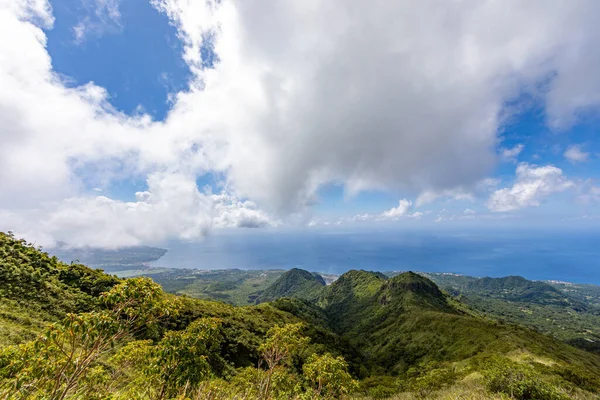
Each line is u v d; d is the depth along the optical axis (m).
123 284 6.86
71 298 37.34
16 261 39.78
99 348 6.57
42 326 26.09
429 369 64.62
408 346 91.50
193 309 55.72
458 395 20.73
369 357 96.06
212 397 11.45
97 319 6.25
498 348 58.78
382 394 35.97
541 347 56.09
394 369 80.31
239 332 55.22
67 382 6.39
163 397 9.39
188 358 9.16
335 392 14.48
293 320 90.81
